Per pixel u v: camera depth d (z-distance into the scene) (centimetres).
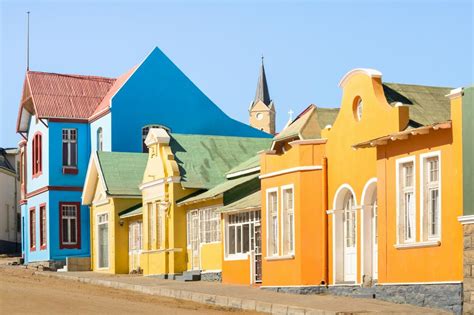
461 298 2397
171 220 4156
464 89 2411
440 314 2391
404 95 2934
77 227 5344
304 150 3105
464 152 2402
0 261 6125
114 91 5397
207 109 5459
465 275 2383
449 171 2453
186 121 5406
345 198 2998
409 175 2642
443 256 2467
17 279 3669
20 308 2497
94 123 5425
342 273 2991
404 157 2628
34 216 5625
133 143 5256
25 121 5834
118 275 4425
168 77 5381
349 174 2933
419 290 2552
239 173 4050
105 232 4925
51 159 5362
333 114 3397
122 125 5234
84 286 3547
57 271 5000
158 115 5334
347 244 2986
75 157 5419
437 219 2522
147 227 4397
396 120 2700
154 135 4322
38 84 5544
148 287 3375
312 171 3086
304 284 3067
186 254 4131
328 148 3055
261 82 12600
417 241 2566
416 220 2572
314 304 2631
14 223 7219
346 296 2873
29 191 5728
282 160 3225
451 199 2442
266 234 3309
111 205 4759
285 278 3172
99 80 5716
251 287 3378
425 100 2938
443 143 2480
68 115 5422
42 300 2711
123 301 2848
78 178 5397
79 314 2428
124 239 4741
